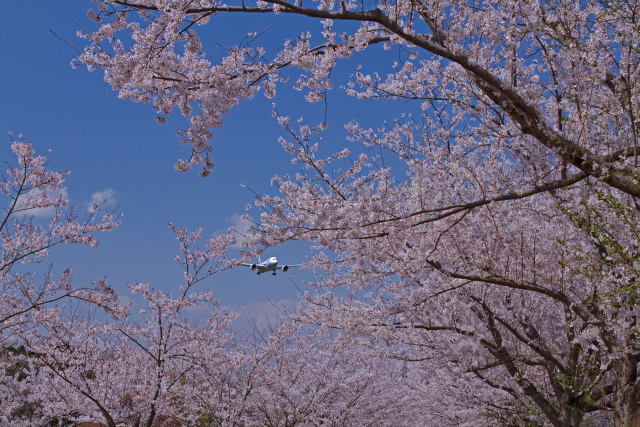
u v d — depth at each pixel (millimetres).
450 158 7020
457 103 7391
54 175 8133
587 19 5816
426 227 7352
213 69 5066
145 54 4770
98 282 7699
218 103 5074
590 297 7078
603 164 5270
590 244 6742
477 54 5969
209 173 5238
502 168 7637
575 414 8125
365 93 7312
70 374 8703
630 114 5746
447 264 7484
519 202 7668
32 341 8781
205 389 11547
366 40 5789
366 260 7848
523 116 5613
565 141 5457
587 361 7988
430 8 5715
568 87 6184
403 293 8680
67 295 7723
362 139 8531
